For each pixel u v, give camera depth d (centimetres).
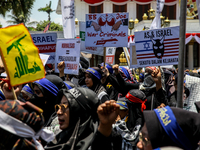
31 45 238
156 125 150
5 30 223
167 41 402
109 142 173
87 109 226
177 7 2102
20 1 2216
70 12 576
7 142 171
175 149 145
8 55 221
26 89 317
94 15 447
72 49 448
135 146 264
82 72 518
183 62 304
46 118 293
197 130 146
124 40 436
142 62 416
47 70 572
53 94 296
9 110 175
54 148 211
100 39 445
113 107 169
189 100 347
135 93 294
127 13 430
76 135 212
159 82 332
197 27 1952
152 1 2111
